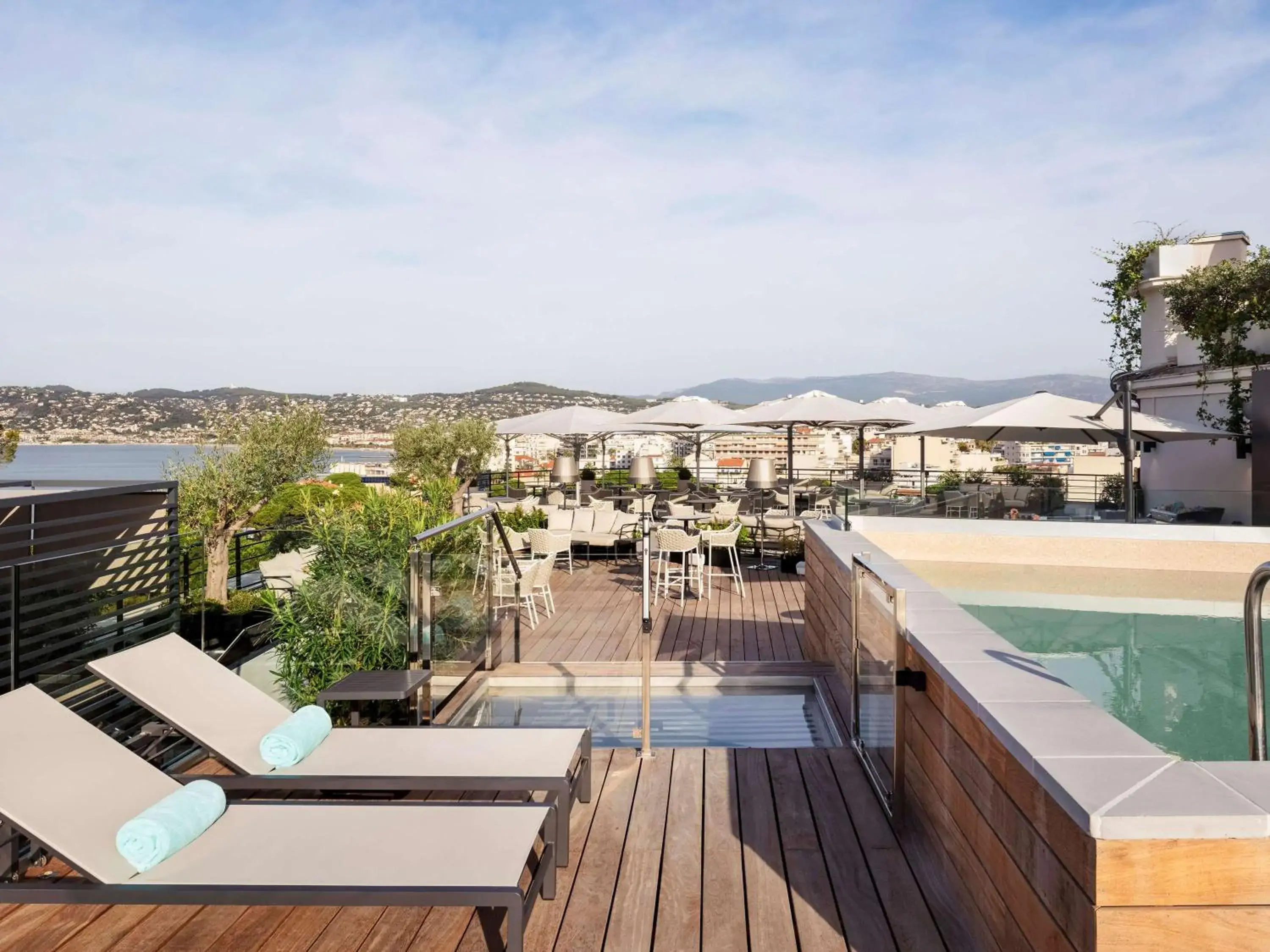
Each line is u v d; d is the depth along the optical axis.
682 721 5.36
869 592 4.03
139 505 4.79
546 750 3.51
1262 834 1.63
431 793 3.73
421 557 4.66
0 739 2.86
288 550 8.35
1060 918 1.90
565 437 18.48
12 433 17.09
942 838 3.01
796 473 17.14
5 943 2.65
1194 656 6.75
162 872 2.47
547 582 8.09
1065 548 10.28
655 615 8.23
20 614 3.61
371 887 2.35
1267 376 12.08
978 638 3.15
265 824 2.80
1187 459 15.97
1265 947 1.66
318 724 3.57
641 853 3.26
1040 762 1.93
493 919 2.79
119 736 3.99
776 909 2.83
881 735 3.75
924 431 11.88
